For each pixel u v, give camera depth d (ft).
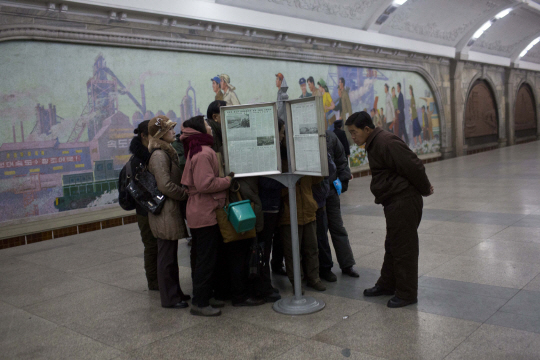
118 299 14.02
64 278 16.80
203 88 33.65
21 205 24.57
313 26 42.34
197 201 11.94
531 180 34.81
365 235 20.59
